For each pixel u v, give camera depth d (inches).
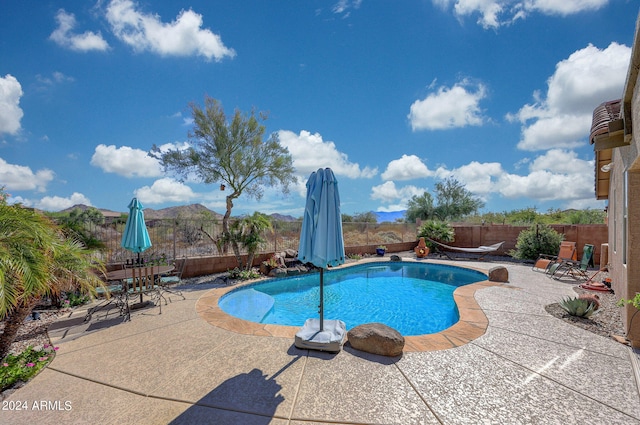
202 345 176.2
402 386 131.0
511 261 555.5
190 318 227.5
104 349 171.2
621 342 179.8
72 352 167.3
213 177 478.3
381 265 572.4
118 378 138.8
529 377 139.3
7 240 142.2
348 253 622.8
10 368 142.8
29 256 145.7
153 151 469.1
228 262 437.7
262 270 437.4
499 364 152.2
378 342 161.9
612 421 107.8
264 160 498.3
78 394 126.0
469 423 106.5
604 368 148.0
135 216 263.0
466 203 1112.2
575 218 698.2
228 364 151.8
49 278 159.2
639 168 175.2
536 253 518.0
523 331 199.2
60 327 208.4
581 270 393.7
